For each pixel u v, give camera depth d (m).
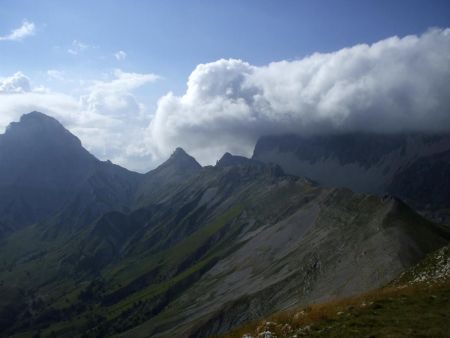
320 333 40.12
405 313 43.00
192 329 196.50
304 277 189.75
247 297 197.75
